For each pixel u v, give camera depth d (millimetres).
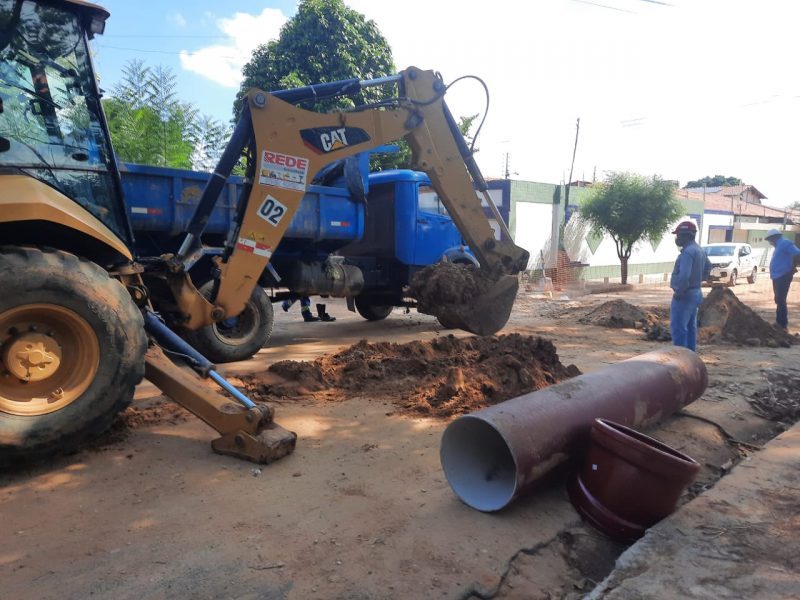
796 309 14180
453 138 6188
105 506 3500
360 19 16266
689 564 2830
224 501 3586
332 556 3018
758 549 2955
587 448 3805
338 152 5477
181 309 5473
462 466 3775
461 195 6172
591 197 22500
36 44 4328
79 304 3854
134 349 4090
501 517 3484
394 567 2943
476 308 5871
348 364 6523
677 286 7320
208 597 2658
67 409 3869
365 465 4184
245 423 4215
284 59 15844
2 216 3635
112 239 4301
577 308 14062
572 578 3059
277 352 8297
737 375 7023
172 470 4023
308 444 4559
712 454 4770
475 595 2787
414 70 5945
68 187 4406
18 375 3740
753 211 39281
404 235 9922
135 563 2906
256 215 5309
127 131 13055
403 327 10961
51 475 3908
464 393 5516
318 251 9023
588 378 4453
